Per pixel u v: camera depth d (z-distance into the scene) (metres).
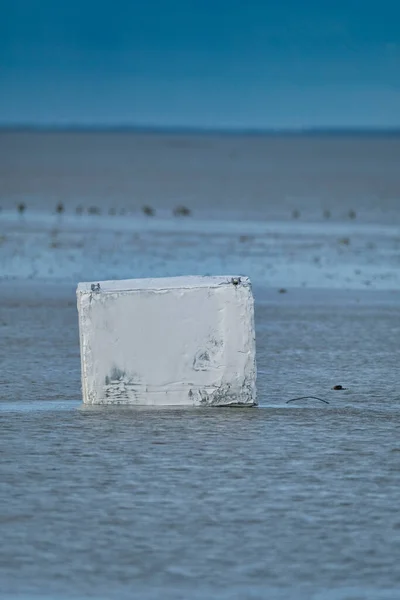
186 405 35.03
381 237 109.31
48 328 52.41
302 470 28.23
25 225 117.06
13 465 28.55
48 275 75.44
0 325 52.97
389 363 44.34
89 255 88.19
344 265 84.19
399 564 22.00
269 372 42.25
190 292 34.56
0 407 35.59
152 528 23.84
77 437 31.38
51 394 37.75
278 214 142.38
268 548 22.75
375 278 76.38
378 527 24.02
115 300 34.66
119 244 97.56
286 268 81.44
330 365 43.78
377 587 20.94
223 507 25.22
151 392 35.00
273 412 34.78
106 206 154.38
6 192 183.75
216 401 35.09
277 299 64.12
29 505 25.30
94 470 28.11
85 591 20.62
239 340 34.88
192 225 121.94
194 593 20.55
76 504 25.38
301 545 22.92
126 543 22.95
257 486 26.83
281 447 30.45
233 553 22.47
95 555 22.30
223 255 89.88
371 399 37.34
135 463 28.73
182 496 25.98
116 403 35.12
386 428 32.94
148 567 21.73
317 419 33.97
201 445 30.55
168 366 34.91
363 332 52.19
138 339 34.78
